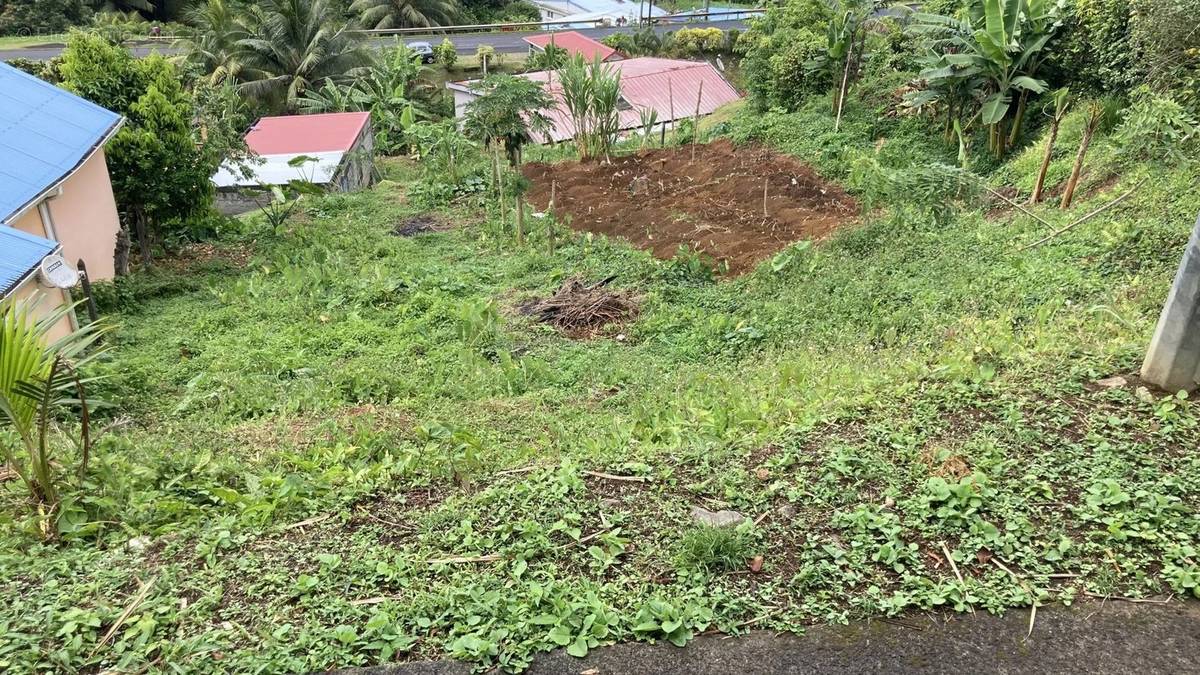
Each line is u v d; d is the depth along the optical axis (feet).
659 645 9.80
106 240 36.52
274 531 12.86
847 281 27.84
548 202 44.88
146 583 11.28
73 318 28.19
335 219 44.80
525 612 10.22
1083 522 11.56
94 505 13.82
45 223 31.65
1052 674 9.31
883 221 32.58
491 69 109.60
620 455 14.85
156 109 38.22
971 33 38.14
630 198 43.96
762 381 19.98
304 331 29.12
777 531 11.83
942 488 12.09
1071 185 29.55
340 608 10.55
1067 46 36.14
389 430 18.33
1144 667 9.35
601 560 11.29
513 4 142.92
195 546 12.55
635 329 27.84
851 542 11.40
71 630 10.07
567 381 23.80
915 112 44.01
